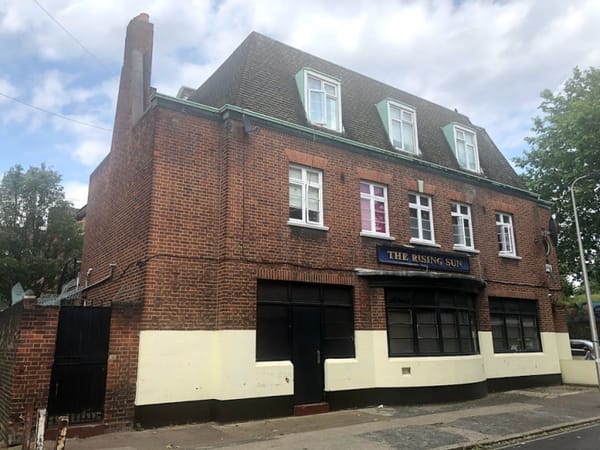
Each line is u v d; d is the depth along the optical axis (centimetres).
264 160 1210
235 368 1046
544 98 2642
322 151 1332
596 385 1688
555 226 2000
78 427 888
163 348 1005
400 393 1264
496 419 1077
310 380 1173
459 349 1405
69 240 2373
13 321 952
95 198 1588
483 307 1603
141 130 1211
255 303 1113
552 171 2584
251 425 999
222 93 1380
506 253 1752
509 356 1634
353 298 1294
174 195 1093
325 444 838
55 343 907
